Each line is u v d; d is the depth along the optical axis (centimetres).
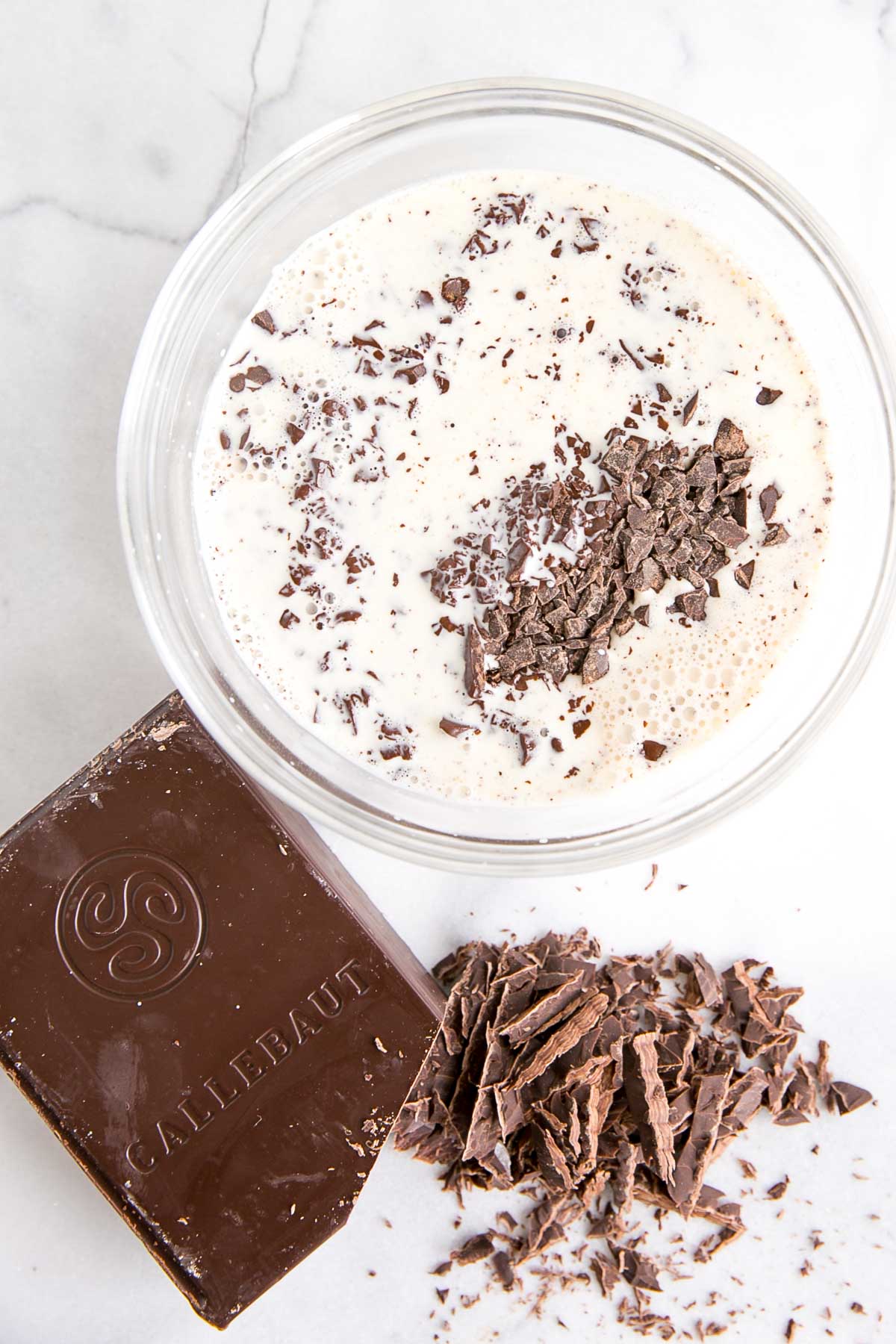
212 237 50
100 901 51
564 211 50
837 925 56
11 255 53
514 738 51
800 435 50
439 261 50
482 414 50
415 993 51
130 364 54
